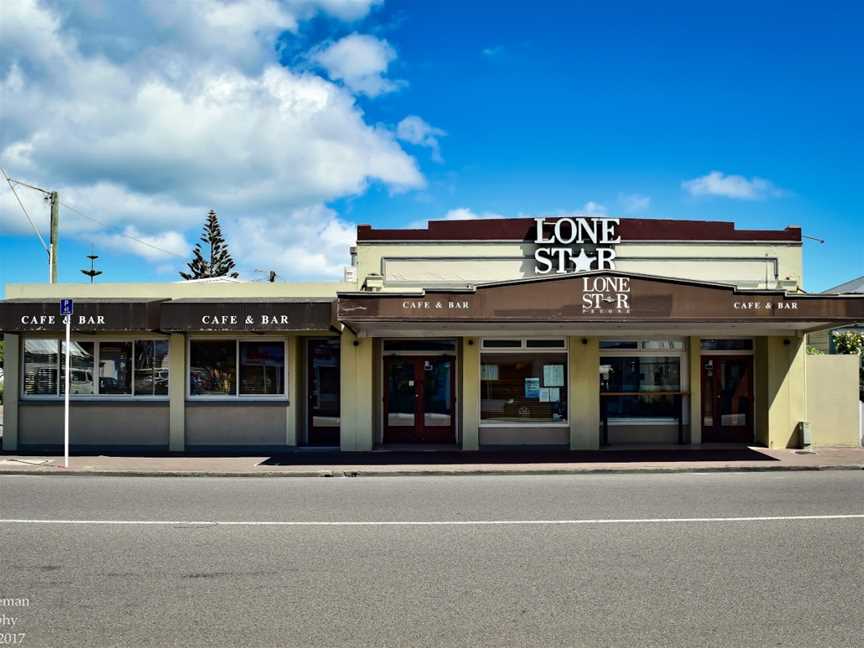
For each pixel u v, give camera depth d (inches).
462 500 440.8
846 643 207.9
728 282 684.7
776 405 689.0
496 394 708.0
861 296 580.4
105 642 210.2
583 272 589.0
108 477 559.5
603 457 639.8
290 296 689.0
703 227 689.6
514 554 304.0
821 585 260.5
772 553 304.3
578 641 209.5
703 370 729.6
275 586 261.3
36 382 700.7
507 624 222.8
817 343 1177.4
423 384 732.7
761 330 660.7
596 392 693.3
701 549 311.4
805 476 546.9
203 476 565.6
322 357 730.2
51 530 352.8
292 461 622.8
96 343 701.3
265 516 389.4
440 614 231.9
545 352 705.6
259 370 700.0
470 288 588.1
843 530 348.2
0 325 636.1
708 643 207.9
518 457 642.8
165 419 693.9
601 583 263.3
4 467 584.4
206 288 692.1
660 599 245.4
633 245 687.1
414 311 589.0
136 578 271.1
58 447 692.1
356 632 217.2
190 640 211.6
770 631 216.7
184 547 317.7
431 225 692.1
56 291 695.7
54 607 239.6
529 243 690.8
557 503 427.8
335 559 297.1
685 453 660.1
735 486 493.7
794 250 690.2
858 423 700.0
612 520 374.3
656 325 637.9
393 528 356.5
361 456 651.5
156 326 644.1
